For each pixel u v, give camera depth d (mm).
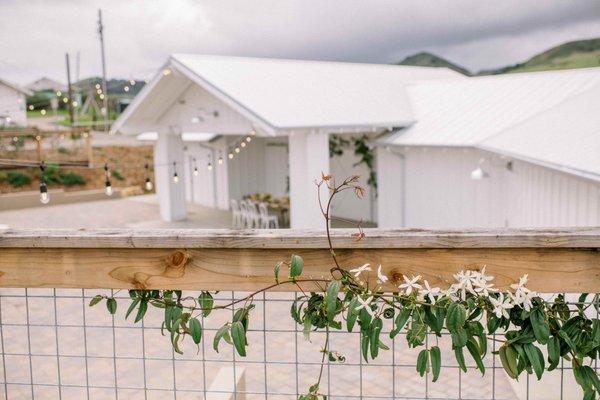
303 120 12578
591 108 8727
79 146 31281
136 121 16531
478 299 1710
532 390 4938
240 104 12711
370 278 1778
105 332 8008
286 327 7879
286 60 16609
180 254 1876
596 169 5422
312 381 6324
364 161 15633
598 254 1681
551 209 8047
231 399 3838
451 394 5918
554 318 1728
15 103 31438
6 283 1988
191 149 21141
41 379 6492
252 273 1845
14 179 25125
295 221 13672
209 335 7750
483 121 12758
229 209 19344
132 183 27703
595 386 1717
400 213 14281
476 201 12336
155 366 6828
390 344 7164
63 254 1947
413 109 14953
